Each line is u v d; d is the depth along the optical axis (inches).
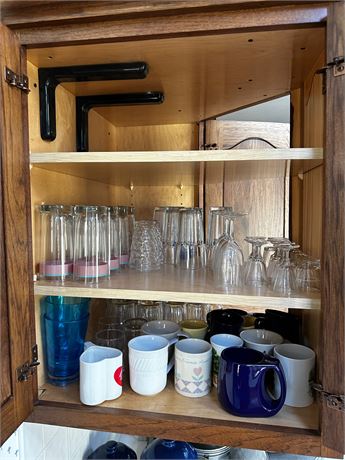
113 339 32.9
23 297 23.9
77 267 27.9
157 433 23.9
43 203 29.0
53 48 24.3
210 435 23.2
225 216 34.2
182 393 26.7
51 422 25.0
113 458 34.1
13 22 22.3
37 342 27.9
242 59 26.7
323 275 20.6
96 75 28.1
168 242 38.0
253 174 34.1
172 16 21.6
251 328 33.7
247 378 23.3
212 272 32.3
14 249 22.8
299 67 28.3
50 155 25.0
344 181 19.7
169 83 32.1
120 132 48.3
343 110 19.6
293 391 24.7
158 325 33.9
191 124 47.0
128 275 31.1
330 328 20.5
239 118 52.2
